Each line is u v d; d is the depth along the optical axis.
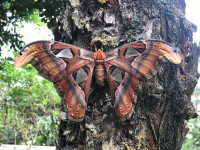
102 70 0.22
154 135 0.21
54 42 0.22
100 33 0.22
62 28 0.25
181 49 0.23
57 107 0.84
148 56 0.21
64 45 0.22
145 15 0.22
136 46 0.21
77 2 0.23
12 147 0.74
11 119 0.81
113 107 0.21
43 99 0.79
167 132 0.22
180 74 0.23
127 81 0.22
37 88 0.75
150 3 0.22
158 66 0.20
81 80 0.22
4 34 0.63
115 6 0.23
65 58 0.22
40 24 0.79
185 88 0.22
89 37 0.23
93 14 0.23
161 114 0.22
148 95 0.21
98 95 0.22
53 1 0.57
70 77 0.22
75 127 0.22
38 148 0.75
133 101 0.21
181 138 0.23
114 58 0.22
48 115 0.82
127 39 0.22
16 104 0.74
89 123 0.21
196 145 0.83
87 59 0.23
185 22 0.24
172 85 0.22
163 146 0.22
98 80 0.21
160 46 0.20
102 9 0.23
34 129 0.89
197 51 0.24
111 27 0.22
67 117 0.22
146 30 0.22
